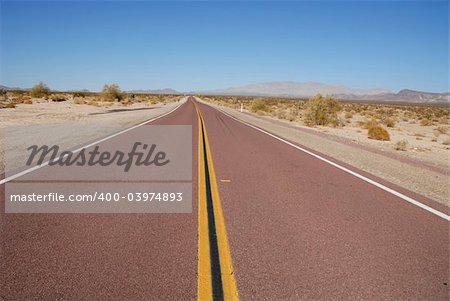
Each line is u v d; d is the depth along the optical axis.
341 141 19.30
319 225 5.98
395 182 9.42
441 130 34.31
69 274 4.07
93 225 5.62
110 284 3.88
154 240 5.09
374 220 6.35
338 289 3.98
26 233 5.23
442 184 9.40
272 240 5.26
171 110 43.47
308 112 37.09
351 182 9.22
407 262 4.73
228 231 5.55
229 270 4.29
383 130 23.61
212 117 33.38
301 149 15.02
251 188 8.23
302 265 4.50
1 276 4.00
